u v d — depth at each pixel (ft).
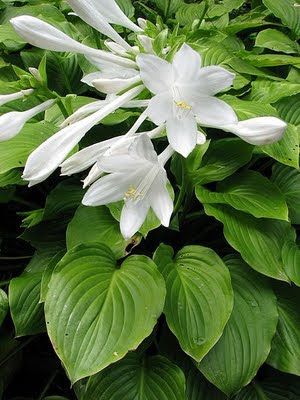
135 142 0.90
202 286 1.16
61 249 1.41
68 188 1.46
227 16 2.41
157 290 1.08
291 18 2.26
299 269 1.23
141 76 0.93
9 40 1.91
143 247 1.50
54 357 1.52
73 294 1.08
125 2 2.21
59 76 1.84
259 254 1.22
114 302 1.07
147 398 1.15
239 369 1.15
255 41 2.19
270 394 1.34
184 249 1.28
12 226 1.69
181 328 1.09
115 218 1.24
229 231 1.23
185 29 1.97
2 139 1.10
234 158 1.35
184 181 1.28
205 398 1.24
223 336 1.18
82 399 1.16
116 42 1.17
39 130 1.43
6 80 1.83
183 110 0.97
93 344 1.01
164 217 1.02
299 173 1.49
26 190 1.68
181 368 1.26
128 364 1.21
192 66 0.93
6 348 1.36
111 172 1.02
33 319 1.25
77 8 1.11
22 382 1.52
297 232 1.55
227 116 0.96
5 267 1.56
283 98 1.65
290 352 1.24
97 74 1.19
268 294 1.24
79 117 1.08
